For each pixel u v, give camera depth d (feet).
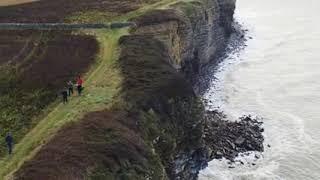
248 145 210.79
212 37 324.60
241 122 234.58
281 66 328.49
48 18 246.88
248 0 611.06
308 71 316.19
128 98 156.46
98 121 138.51
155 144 150.41
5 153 133.39
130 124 143.23
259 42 395.14
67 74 183.11
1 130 148.15
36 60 198.08
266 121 240.94
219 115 242.78
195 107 178.91
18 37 225.15
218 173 189.88
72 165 116.06
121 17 246.47
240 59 344.90
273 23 469.16
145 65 180.14
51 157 119.55
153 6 265.95
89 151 123.54
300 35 415.23
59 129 141.08
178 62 240.32
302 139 221.87
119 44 207.92
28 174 112.37
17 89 174.81
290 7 545.85
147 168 132.16
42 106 162.30
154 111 157.58
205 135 207.31
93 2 279.69
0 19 245.65
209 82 296.30
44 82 178.09
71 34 224.53
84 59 195.83
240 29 434.71
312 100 266.16
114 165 123.13
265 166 197.57
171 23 233.76
